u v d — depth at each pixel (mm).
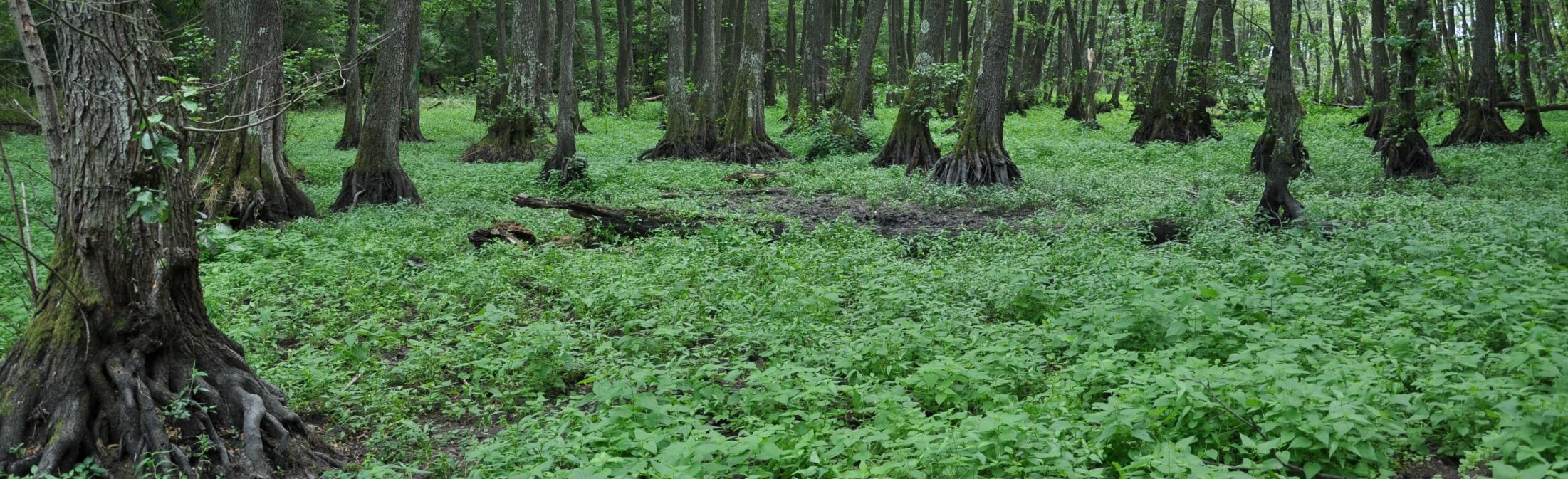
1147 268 8883
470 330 8188
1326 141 23797
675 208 14023
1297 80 50594
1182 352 6016
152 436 4676
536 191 18094
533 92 25250
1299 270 8062
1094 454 4449
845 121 25594
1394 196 13992
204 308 5273
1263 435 4527
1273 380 4902
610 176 19297
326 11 30797
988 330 6871
